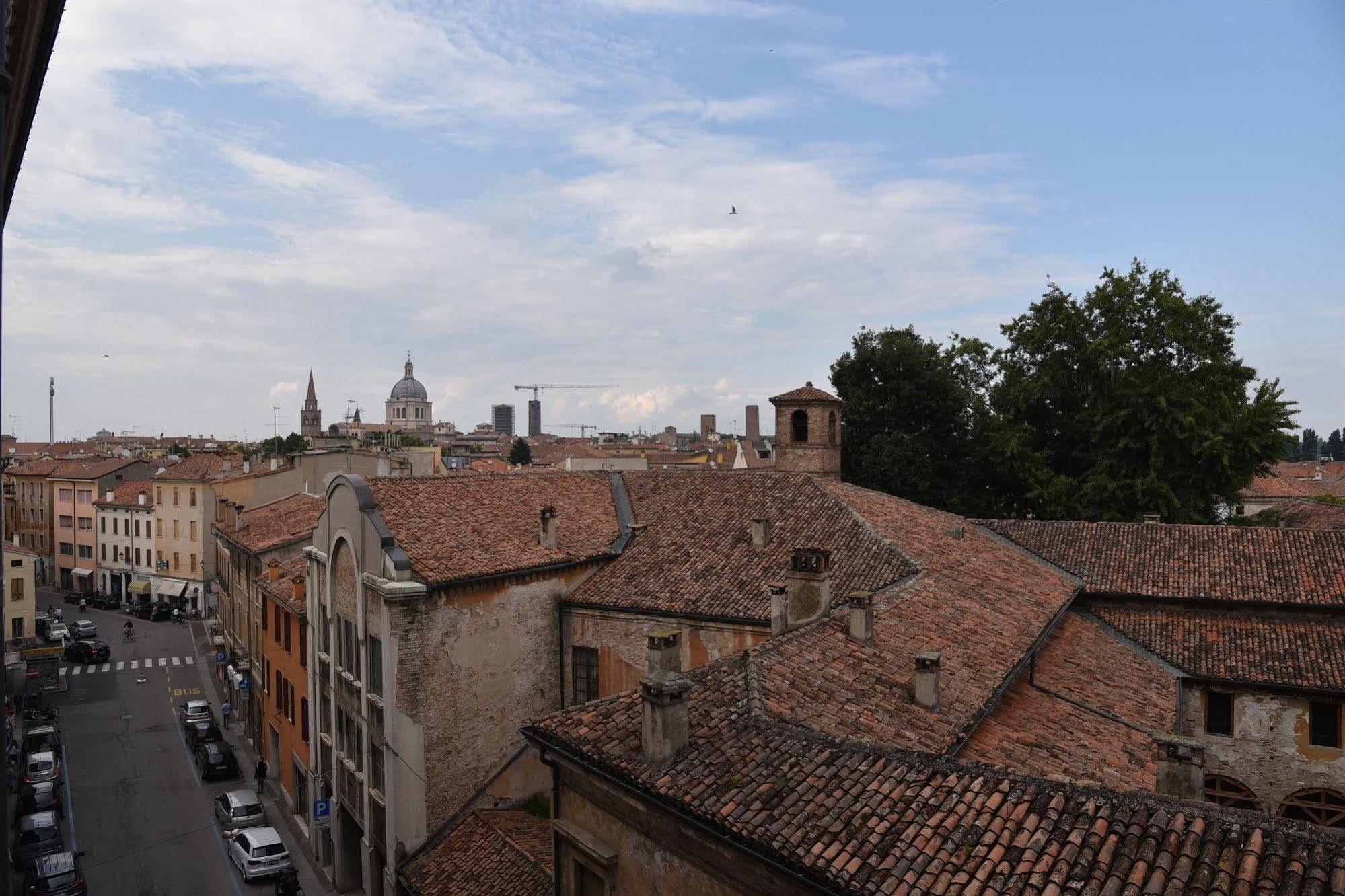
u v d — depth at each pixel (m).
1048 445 52.03
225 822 36.19
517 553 28.50
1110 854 10.98
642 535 32.00
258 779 41.66
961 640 21.44
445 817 25.91
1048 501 48.28
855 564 26.34
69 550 100.38
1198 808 11.41
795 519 30.08
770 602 25.50
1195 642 29.67
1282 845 10.49
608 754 15.64
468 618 26.62
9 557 70.56
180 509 86.25
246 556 48.75
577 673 29.05
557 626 29.28
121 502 92.31
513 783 27.56
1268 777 27.97
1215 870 10.33
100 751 47.19
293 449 133.00
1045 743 19.38
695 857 14.17
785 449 38.62
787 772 14.15
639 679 27.55
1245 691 28.28
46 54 11.69
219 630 64.44
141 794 41.06
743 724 15.76
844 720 16.38
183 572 86.19
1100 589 31.70
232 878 32.62
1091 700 23.70
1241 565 31.38
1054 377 50.72
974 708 18.05
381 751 26.67
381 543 26.05
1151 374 47.41
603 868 16.02
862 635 19.91
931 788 13.06
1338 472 116.62
